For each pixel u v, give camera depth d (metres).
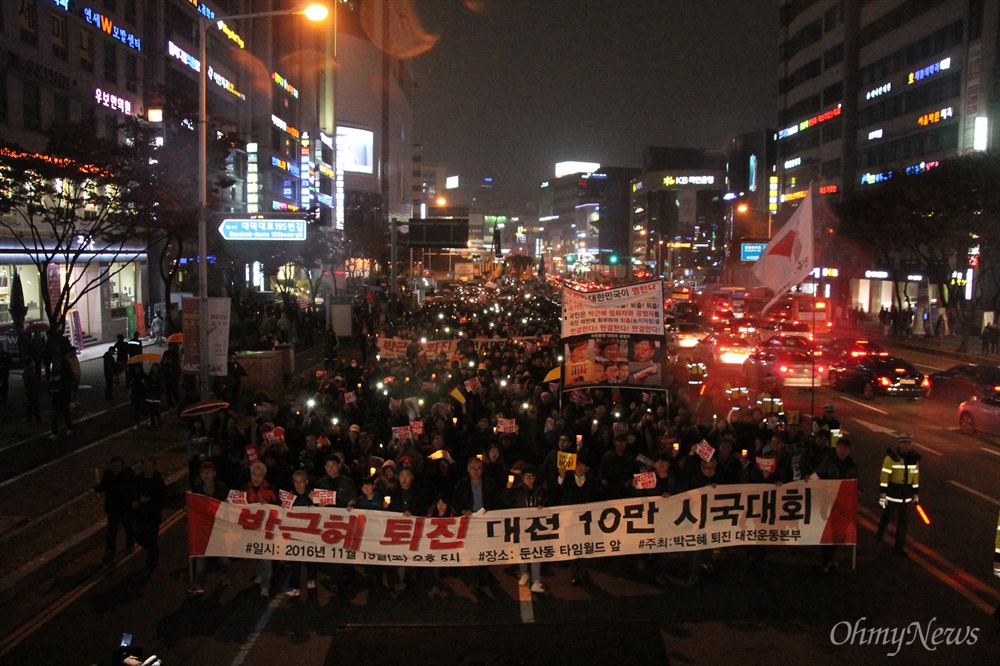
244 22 60.06
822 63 80.44
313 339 44.56
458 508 10.05
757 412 13.84
